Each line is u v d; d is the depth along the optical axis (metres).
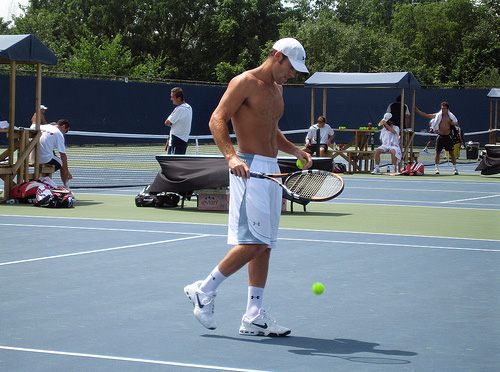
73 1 66.94
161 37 67.25
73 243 11.59
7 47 16.44
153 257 10.45
